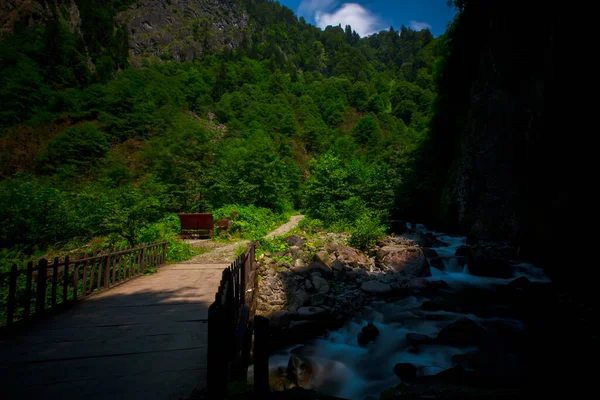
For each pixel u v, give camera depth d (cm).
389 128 9300
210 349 258
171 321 483
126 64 8812
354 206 1670
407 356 541
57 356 360
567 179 1060
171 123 5000
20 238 1046
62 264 550
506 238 1349
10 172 3095
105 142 3622
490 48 1585
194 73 9588
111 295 639
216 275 835
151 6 12231
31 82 5041
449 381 437
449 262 1129
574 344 542
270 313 687
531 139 1283
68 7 8125
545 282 955
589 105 988
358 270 1020
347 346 587
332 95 11738
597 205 906
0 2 6300
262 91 10625
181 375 318
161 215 1819
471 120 1686
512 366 475
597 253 859
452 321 685
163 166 2325
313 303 762
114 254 718
